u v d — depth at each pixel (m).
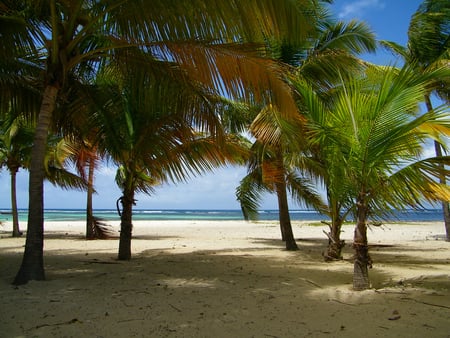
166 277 5.89
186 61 5.23
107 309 3.86
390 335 3.05
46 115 5.47
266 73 5.12
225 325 3.33
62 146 12.11
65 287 4.98
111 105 7.46
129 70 6.22
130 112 7.71
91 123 7.46
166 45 5.18
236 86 5.27
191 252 9.84
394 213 4.64
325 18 8.98
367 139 4.43
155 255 9.15
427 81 4.46
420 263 7.58
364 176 4.63
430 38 11.88
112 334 3.09
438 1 11.73
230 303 4.13
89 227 13.92
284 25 4.51
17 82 6.45
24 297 4.36
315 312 3.75
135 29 5.19
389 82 4.37
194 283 5.36
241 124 10.20
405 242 13.05
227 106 9.66
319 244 12.73
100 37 6.21
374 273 6.19
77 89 6.82
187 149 7.99
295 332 3.14
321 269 6.78
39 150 5.45
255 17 4.54
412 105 4.37
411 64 4.35
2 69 6.27
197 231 19.86
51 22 5.57
